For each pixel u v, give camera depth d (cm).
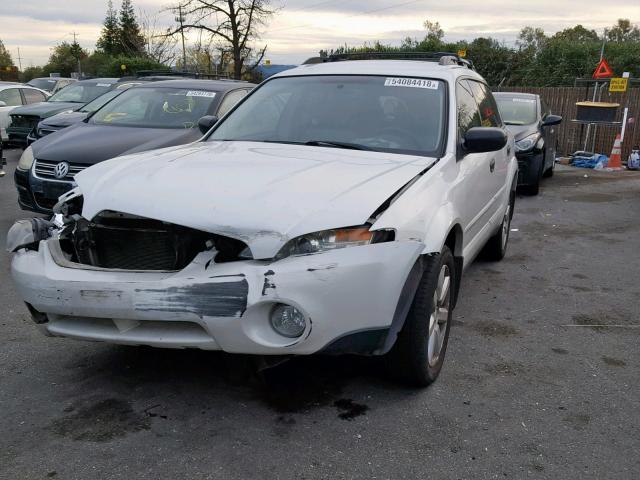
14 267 332
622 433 323
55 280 312
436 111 438
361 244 301
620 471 290
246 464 288
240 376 349
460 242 412
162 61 3650
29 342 416
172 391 353
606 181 1269
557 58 3086
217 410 334
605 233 795
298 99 469
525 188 1088
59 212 368
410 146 416
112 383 361
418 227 327
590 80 1590
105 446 299
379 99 452
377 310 304
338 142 423
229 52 3145
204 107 783
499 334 454
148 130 728
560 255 684
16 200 905
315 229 296
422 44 3266
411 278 324
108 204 326
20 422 318
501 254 645
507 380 379
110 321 319
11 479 274
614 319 489
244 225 295
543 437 317
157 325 308
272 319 296
